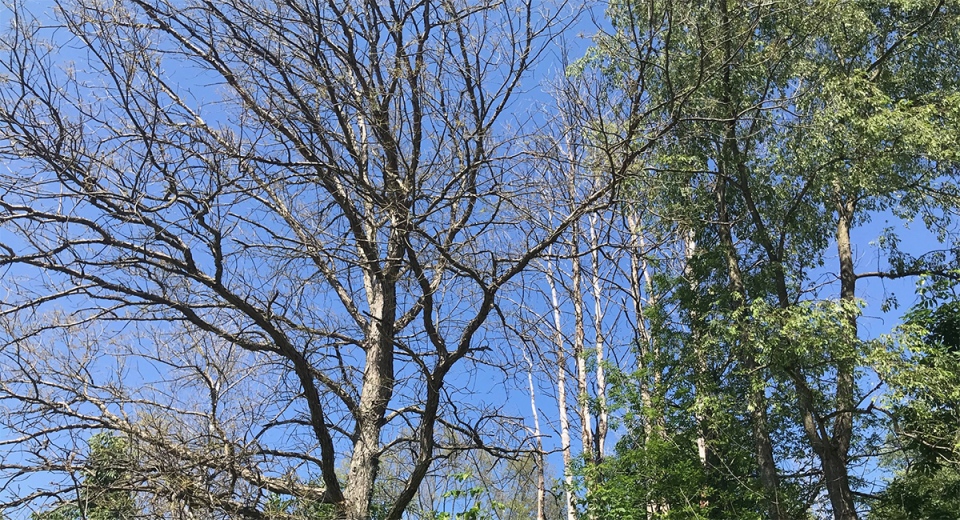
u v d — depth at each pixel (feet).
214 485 21.86
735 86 38.58
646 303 55.31
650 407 43.37
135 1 22.75
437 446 27.07
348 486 26.04
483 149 25.91
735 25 33.50
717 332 41.91
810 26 40.70
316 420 24.95
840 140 40.52
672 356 46.06
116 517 20.94
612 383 46.42
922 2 44.62
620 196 28.40
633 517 39.04
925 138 39.24
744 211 47.93
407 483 26.14
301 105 23.88
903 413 39.60
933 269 47.37
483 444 27.68
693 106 33.94
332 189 24.75
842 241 50.08
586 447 50.60
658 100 35.99
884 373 36.50
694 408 40.86
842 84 40.63
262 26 24.38
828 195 46.19
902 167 42.86
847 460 42.52
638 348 51.47
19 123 21.08
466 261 25.53
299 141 23.84
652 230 32.91
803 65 41.45
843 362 38.93
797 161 41.50
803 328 37.24
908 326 37.96
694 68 34.53
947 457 40.29
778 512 40.98
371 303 30.40
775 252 47.91
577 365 52.65
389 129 25.39
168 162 22.15
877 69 46.60
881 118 38.83
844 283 48.88
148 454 21.58
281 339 24.61
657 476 41.27
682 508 39.47
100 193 21.36
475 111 26.45
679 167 39.96
